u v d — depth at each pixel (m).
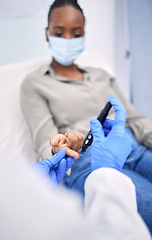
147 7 1.32
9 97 0.98
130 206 0.27
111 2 1.44
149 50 1.39
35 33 1.23
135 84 1.52
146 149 0.85
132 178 0.60
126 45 1.57
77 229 0.17
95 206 0.24
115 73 1.66
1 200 0.16
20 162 0.21
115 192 0.27
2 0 1.08
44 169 0.42
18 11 1.14
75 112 0.88
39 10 1.18
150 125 0.93
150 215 0.46
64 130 0.85
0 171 0.19
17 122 0.96
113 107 0.46
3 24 1.14
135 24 1.40
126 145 0.41
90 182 0.32
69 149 0.52
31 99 0.87
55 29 0.90
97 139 0.42
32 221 0.16
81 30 0.93
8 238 0.15
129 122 0.97
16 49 1.22
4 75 1.00
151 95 1.46
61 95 0.89
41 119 0.82
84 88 0.94
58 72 0.98
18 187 0.18
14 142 0.91
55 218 0.17
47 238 0.15
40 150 0.71
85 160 0.59
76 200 0.20
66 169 0.50
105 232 0.21
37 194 0.18
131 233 0.22
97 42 1.54
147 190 0.53
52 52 0.95
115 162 0.39
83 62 1.26
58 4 0.87
